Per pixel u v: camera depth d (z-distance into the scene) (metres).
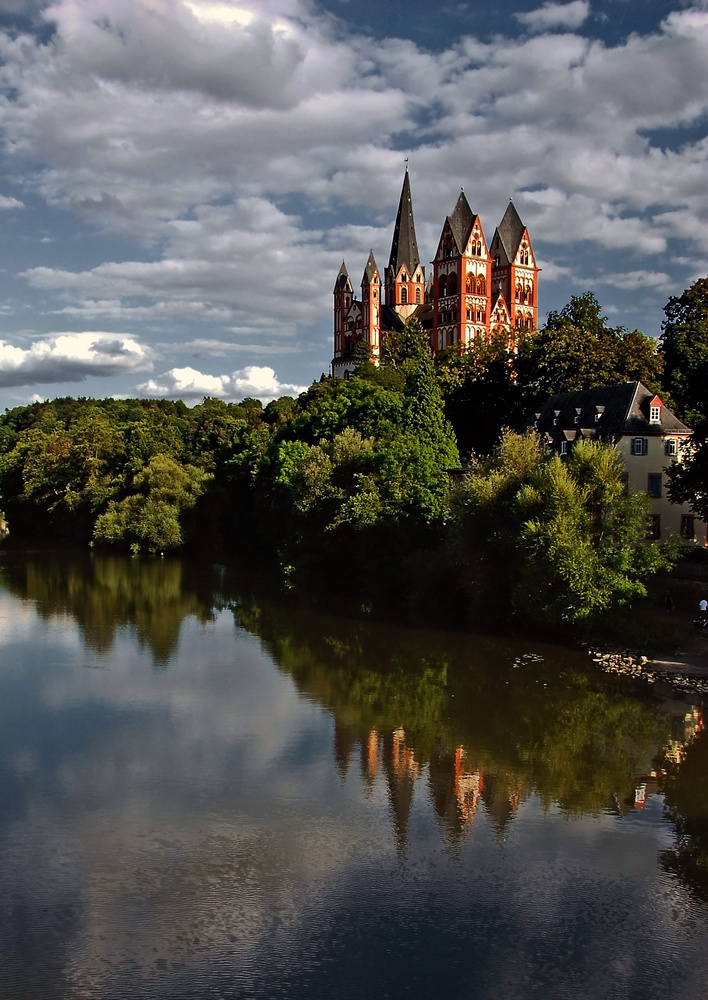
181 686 44.00
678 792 30.95
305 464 78.75
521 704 41.22
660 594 59.31
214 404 189.75
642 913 23.25
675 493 59.84
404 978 20.69
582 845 26.91
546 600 51.06
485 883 24.67
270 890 24.28
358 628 59.44
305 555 81.00
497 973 20.80
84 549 114.50
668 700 41.72
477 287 192.00
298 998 20.00
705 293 90.38
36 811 29.06
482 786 31.42
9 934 22.28
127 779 31.75
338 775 32.31
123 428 145.50
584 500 51.56
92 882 24.66
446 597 62.16
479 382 108.94
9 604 68.94
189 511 108.69
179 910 23.33
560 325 106.50
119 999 19.95
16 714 39.19
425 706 40.78
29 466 131.50
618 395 75.38
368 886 24.50
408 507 69.31
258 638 56.03
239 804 29.70
